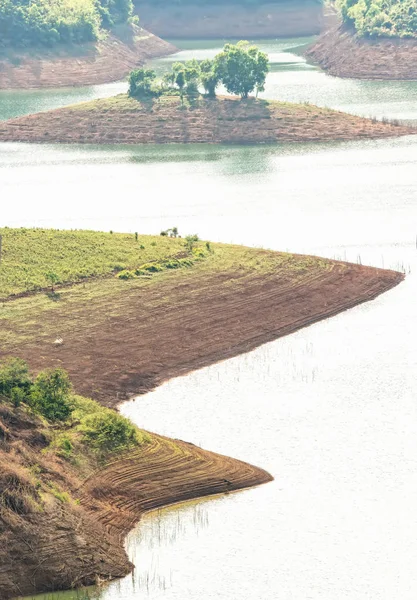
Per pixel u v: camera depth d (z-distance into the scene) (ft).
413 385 403.54
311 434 368.07
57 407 360.07
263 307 474.90
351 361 426.10
